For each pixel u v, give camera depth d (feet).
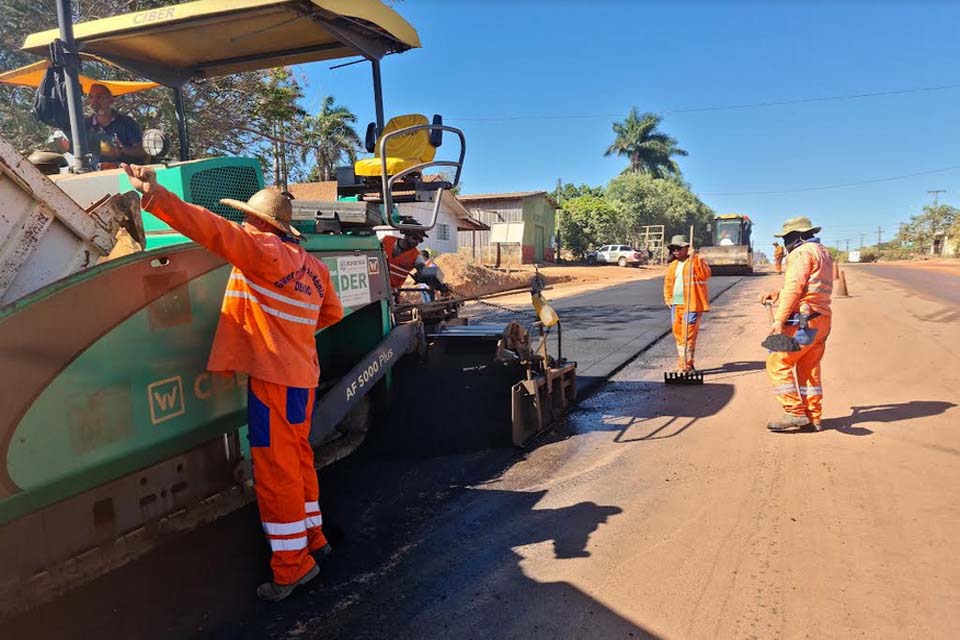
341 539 11.80
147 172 7.70
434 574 10.52
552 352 29.60
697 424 18.49
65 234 8.54
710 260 95.04
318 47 16.33
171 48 16.26
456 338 19.34
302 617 9.29
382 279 15.40
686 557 10.89
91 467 7.87
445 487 14.26
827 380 23.17
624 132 200.13
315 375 9.93
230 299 9.37
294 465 9.66
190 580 10.20
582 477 14.70
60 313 7.47
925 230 241.14
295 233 10.04
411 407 18.78
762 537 11.52
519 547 11.43
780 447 16.24
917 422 17.79
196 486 9.91
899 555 10.71
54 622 8.81
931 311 41.24
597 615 9.27
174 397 9.00
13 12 34.32
